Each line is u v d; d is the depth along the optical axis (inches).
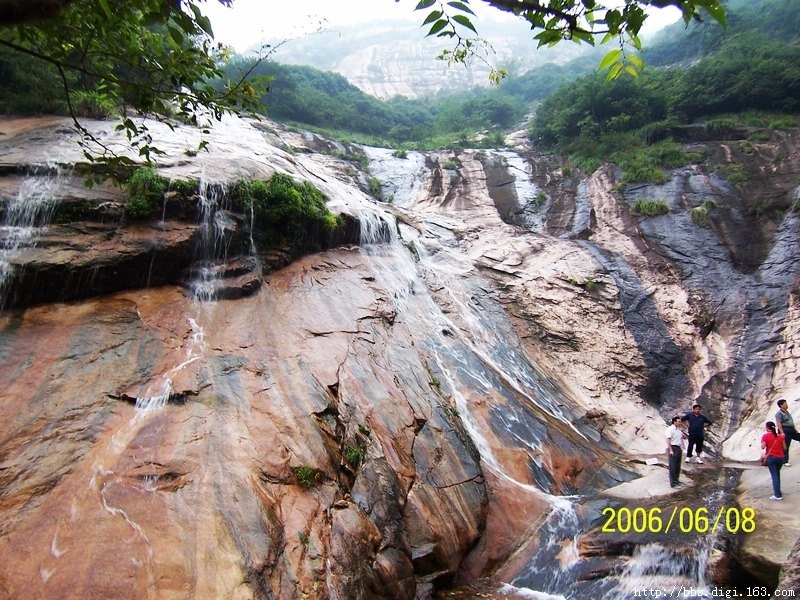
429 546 291.1
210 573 202.5
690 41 1728.6
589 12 127.5
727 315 608.1
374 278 517.3
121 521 214.5
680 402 539.5
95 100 566.3
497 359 523.2
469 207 920.9
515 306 625.3
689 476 407.5
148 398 281.6
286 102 1423.5
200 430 268.8
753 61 1045.8
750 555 272.8
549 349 581.6
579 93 1210.0
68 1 101.2
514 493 369.4
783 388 505.0
